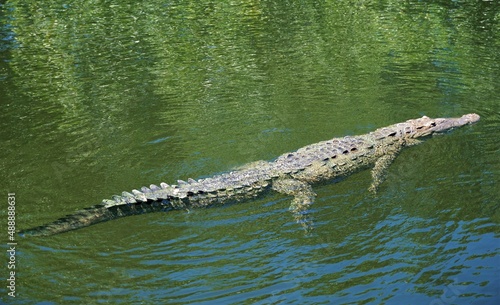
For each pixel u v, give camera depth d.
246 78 12.41
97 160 9.28
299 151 9.27
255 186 8.41
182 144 9.77
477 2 17.12
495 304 6.10
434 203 7.94
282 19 16.19
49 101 11.45
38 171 8.95
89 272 6.78
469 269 6.66
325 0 17.88
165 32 15.26
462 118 10.27
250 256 7.01
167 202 8.02
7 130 10.27
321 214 7.85
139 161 9.25
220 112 10.89
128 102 11.39
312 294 6.37
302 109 10.96
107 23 15.96
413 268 6.72
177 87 12.02
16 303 6.31
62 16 16.55
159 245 7.25
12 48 14.22
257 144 9.73
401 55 13.52
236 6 17.39
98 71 12.88
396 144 9.72
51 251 7.15
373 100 11.30
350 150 9.30
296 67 12.95
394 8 16.92
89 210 7.70
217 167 9.03
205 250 7.13
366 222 7.61
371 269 6.73
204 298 6.36
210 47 14.20
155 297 6.39
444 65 12.88
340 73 12.60
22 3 17.59
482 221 7.48
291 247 7.15
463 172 8.68
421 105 11.04
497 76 12.20
